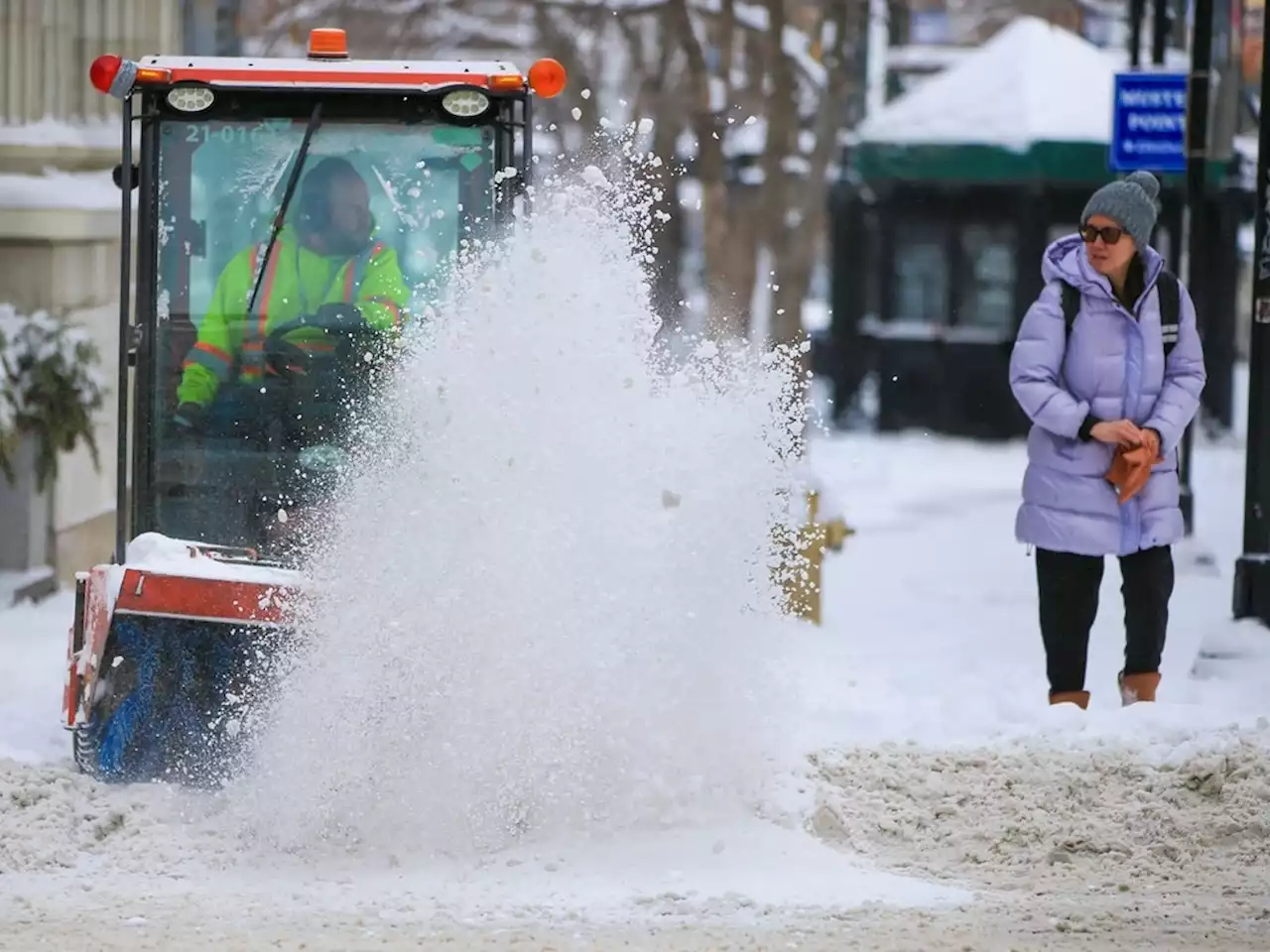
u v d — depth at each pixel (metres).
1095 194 32.56
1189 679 37.44
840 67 84.25
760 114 87.19
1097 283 32.50
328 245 30.30
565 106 83.12
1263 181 39.28
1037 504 32.91
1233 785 27.69
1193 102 57.59
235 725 27.55
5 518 45.81
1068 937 21.69
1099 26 119.69
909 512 74.06
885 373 102.75
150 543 27.88
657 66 91.88
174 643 28.25
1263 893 24.33
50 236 45.44
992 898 23.84
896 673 38.34
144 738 28.22
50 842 25.56
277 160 30.22
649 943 21.14
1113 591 51.84
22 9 47.16
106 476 50.50
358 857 25.36
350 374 30.14
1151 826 26.77
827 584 55.69
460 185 30.41
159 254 30.17
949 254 100.88
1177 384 32.62
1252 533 39.09
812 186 84.19
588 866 24.80
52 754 29.89
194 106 29.89
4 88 46.97
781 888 24.05
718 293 83.81
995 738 30.72
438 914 22.66
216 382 30.17
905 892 24.02
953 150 98.75
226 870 24.84
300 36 90.12
